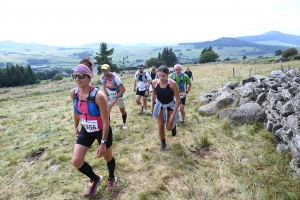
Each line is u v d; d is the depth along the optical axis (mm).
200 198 2887
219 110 6137
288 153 3541
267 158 3566
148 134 5312
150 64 89688
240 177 3209
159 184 3188
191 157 3959
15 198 3225
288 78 5602
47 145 5242
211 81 17312
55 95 22750
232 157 3789
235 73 28125
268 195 2740
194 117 6172
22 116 9961
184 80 5535
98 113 2711
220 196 2893
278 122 4230
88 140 2883
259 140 4273
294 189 2766
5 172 4113
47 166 4066
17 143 5844
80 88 2650
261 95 5500
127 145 4613
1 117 10086
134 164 3859
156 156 4047
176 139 4824
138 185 3266
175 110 3945
